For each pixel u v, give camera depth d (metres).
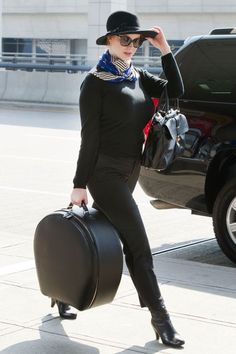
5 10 101.56
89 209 9.67
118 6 67.31
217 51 14.83
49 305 11.19
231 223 14.16
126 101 9.29
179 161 14.39
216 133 14.16
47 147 30.88
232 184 14.03
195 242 16.36
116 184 9.47
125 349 9.49
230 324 10.51
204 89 14.60
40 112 48.47
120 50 9.24
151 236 16.83
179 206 14.80
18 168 25.64
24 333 10.05
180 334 10.05
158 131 9.47
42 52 101.00
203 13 88.94
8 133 35.66
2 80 55.31
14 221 17.84
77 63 60.22
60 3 98.12
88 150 9.34
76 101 52.38
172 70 9.76
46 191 21.73
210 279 12.95
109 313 10.87
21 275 12.73
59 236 9.43
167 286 12.39
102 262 9.17
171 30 91.19
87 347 9.57
